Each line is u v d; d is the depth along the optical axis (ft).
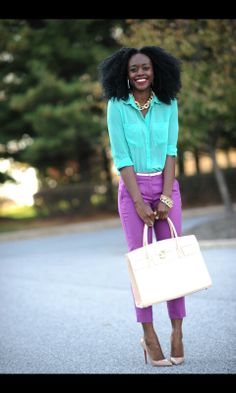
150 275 14.94
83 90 78.79
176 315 15.61
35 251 50.96
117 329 20.30
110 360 16.67
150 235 15.83
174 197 15.70
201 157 106.52
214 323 19.79
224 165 113.39
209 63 47.78
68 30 82.07
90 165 93.61
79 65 85.05
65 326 21.38
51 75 78.79
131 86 15.79
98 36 84.07
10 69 86.17
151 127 15.55
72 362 16.78
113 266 35.86
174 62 15.78
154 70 15.66
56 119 78.54
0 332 21.18
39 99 80.69
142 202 15.28
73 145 82.74
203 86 46.37
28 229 78.18
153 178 15.61
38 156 83.87
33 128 85.87
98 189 88.69
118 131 15.53
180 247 15.17
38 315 23.65
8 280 34.04
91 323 21.50
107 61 15.67
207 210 80.38
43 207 87.92
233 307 21.91
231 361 15.53
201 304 22.74
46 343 19.15
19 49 82.02
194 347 17.13
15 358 17.58
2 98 86.94
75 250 48.37
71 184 93.86
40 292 29.04
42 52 80.94
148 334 15.55
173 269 15.03
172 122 15.87
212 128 53.62
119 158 15.51
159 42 45.55
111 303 24.89
